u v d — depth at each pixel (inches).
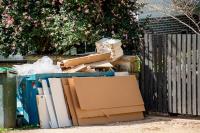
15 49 727.7
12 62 770.8
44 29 694.5
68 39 671.8
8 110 488.7
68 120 510.9
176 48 558.6
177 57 557.6
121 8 682.8
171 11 831.7
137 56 596.4
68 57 709.3
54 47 717.3
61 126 504.7
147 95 584.4
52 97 507.5
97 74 545.0
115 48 581.9
